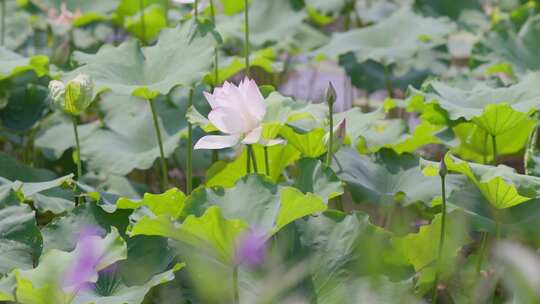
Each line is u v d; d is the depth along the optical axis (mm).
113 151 5234
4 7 6234
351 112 5035
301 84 6926
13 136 5488
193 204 4457
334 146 4672
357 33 5871
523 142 5180
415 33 5801
